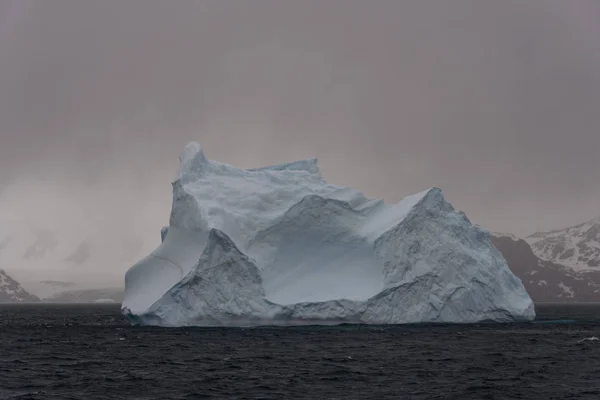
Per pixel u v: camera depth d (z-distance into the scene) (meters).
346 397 198.62
